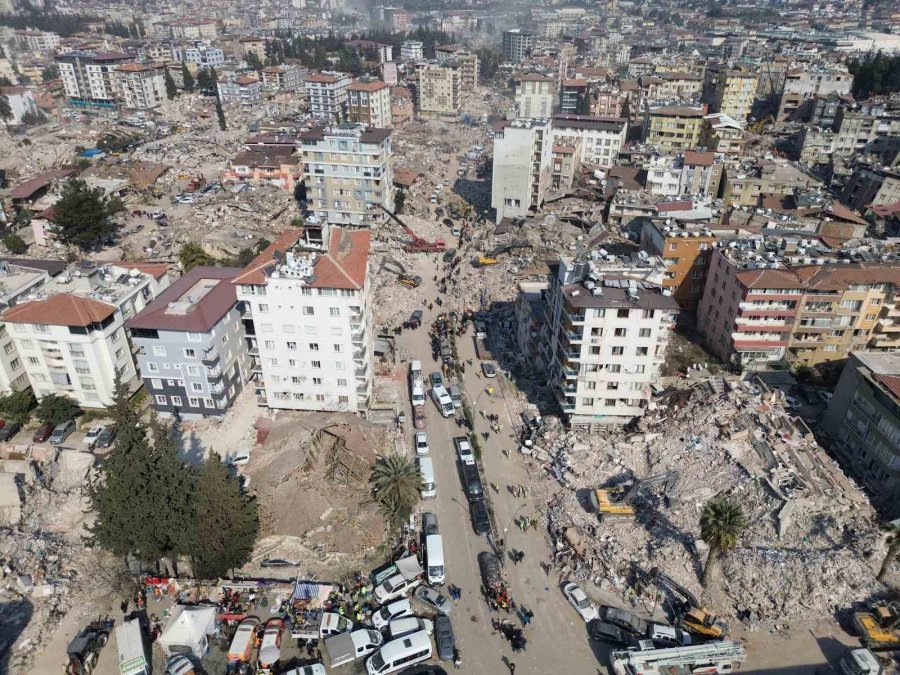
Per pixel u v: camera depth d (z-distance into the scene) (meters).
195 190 191.88
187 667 65.38
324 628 69.88
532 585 77.25
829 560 75.75
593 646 70.25
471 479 90.50
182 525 72.56
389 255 160.88
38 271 113.75
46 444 94.88
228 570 77.88
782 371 109.94
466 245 174.50
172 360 95.19
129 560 79.62
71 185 152.38
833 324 107.94
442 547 80.94
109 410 92.75
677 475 87.69
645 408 97.62
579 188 199.25
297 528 82.62
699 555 77.81
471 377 116.56
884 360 91.69
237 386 104.75
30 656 68.50
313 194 174.62
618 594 75.81
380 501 85.06
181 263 149.50
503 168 179.00
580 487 89.75
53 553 79.94
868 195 173.88
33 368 100.06
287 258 91.81
